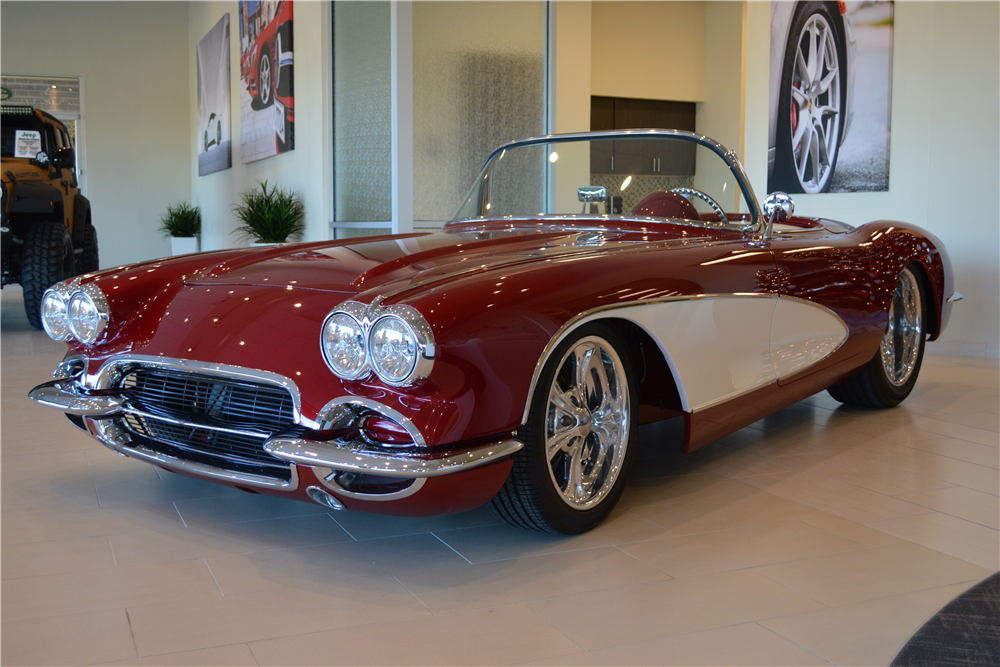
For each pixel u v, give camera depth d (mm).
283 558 1759
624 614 1492
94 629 1423
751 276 2246
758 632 1420
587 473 1945
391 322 1496
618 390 1960
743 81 7797
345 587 1611
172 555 1771
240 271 2033
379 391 1549
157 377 1898
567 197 2680
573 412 1845
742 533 1911
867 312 2820
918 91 4961
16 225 6258
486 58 5488
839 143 5336
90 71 11984
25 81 11766
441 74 5344
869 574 1675
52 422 3016
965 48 4746
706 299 2066
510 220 2645
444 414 1521
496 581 1640
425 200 5371
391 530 1933
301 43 6859
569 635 1409
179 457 1870
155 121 12375
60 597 1554
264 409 1709
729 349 2168
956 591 1591
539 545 1836
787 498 2174
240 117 9227
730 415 2207
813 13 5406
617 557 1767
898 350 3289
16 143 6312
